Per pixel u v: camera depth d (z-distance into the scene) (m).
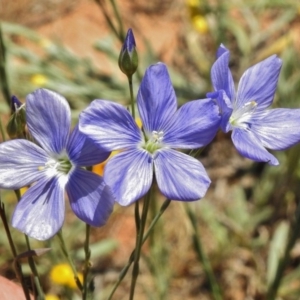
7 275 0.34
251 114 0.20
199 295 0.36
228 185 0.40
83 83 0.44
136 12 0.53
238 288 0.35
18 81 0.43
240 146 0.19
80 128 0.18
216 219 0.35
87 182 0.18
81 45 0.51
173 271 0.36
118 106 0.18
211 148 0.42
